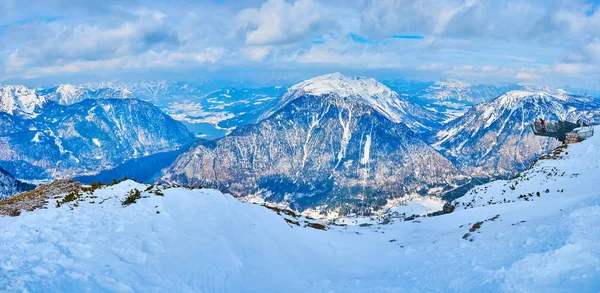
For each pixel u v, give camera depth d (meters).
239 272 20.00
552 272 14.68
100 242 18.20
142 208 23.94
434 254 24.16
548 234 19.25
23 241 16.69
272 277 20.67
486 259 19.17
